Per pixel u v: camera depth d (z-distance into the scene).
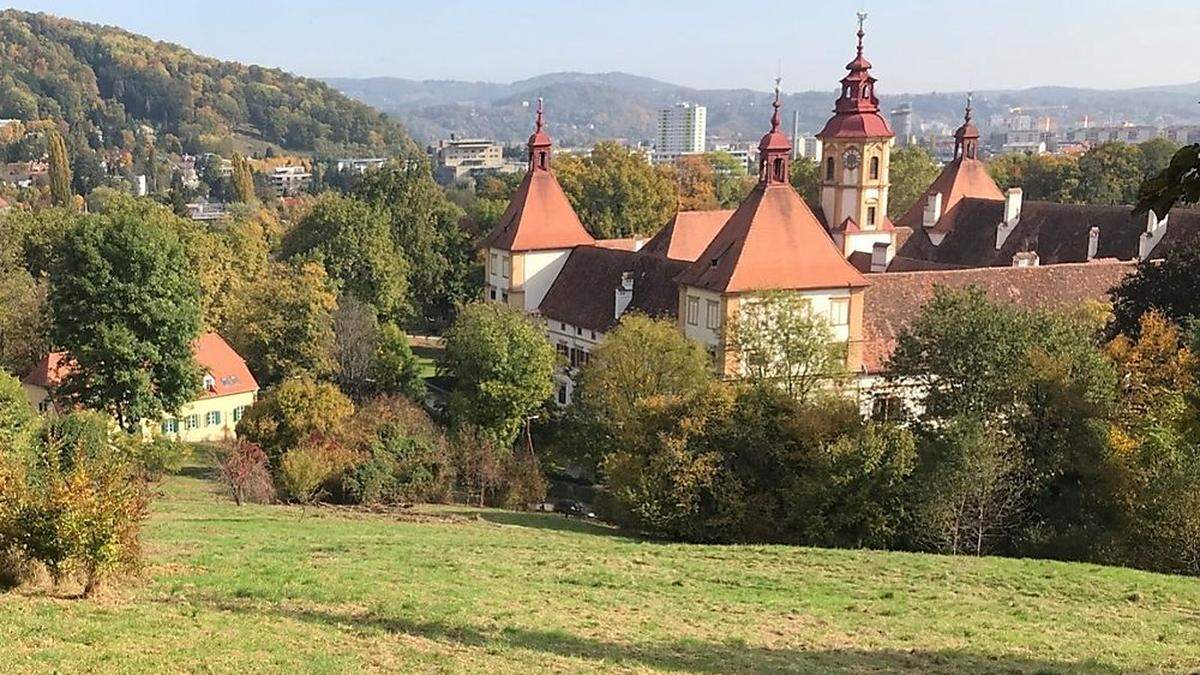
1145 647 28.52
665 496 48.28
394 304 112.94
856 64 102.69
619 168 137.38
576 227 98.25
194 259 97.69
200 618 23.92
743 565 38.59
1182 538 42.19
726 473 48.34
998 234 101.81
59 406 68.31
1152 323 53.66
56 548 25.12
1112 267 83.94
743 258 70.56
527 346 70.50
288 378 77.31
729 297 69.69
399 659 22.02
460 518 51.66
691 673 23.19
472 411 69.50
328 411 60.62
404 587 29.94
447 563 35.03
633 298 85.31
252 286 96.00
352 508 53.91
